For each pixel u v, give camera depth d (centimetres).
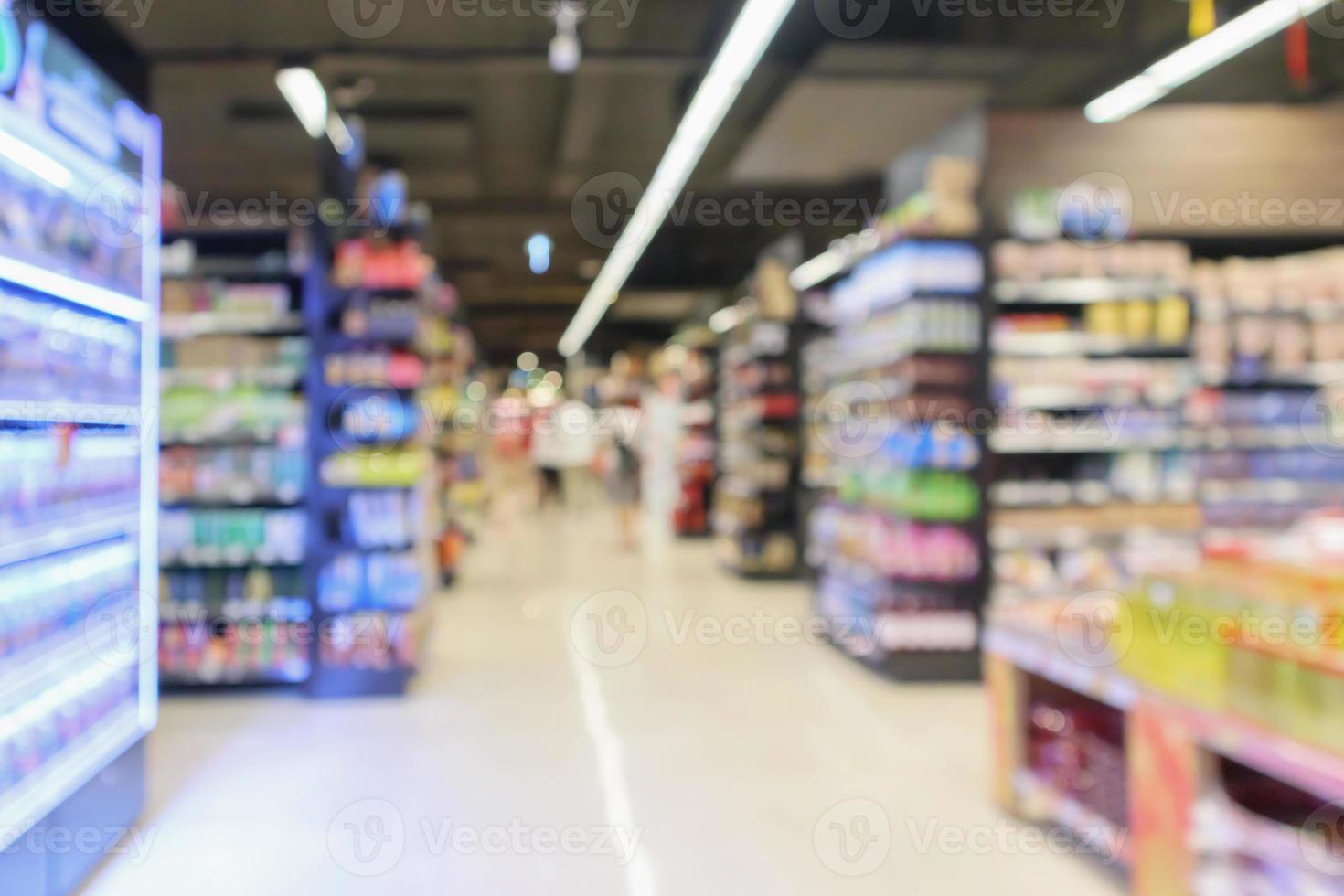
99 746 339
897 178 782
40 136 302
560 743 478
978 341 599
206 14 589
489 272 1545
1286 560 304
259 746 475
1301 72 573
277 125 844
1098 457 652
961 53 606
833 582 707
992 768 397
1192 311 634
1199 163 641
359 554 579
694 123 641
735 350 1152
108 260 351
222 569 599
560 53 564
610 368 2195
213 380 595
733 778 426
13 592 296
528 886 321
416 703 556
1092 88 738
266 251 641
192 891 317
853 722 513
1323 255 645
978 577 599
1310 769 243
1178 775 287
